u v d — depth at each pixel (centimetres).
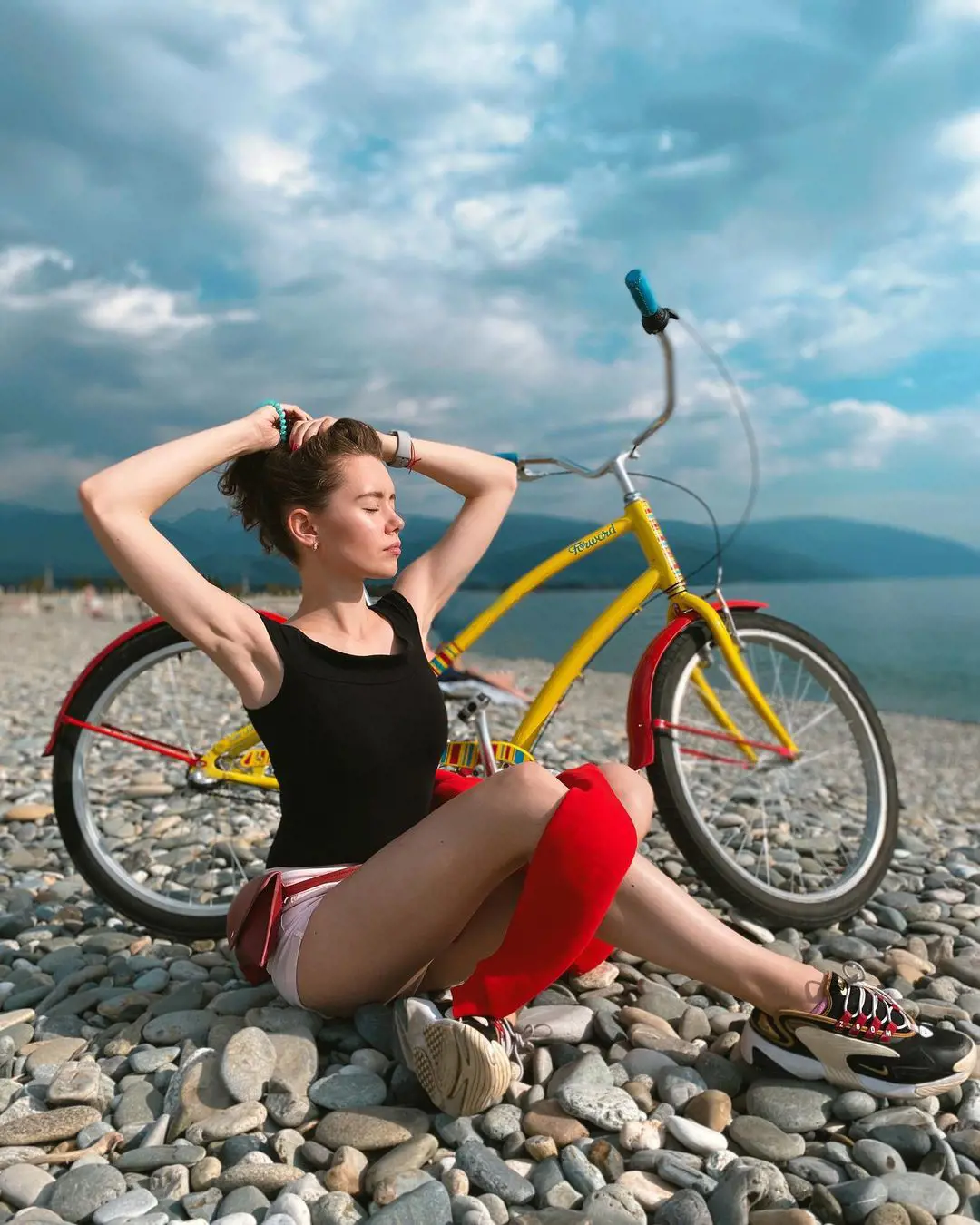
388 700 204
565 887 171
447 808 184
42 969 273
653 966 258
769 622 310
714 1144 172
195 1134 175
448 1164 167
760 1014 198
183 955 281
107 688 291
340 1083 187
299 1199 154
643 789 198
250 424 213
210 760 290
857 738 315
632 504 294
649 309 271
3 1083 198
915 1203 157
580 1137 176
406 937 187
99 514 187
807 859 347
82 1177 161
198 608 191
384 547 207
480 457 251
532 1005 228
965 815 639
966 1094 190
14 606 3716
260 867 361
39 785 520
